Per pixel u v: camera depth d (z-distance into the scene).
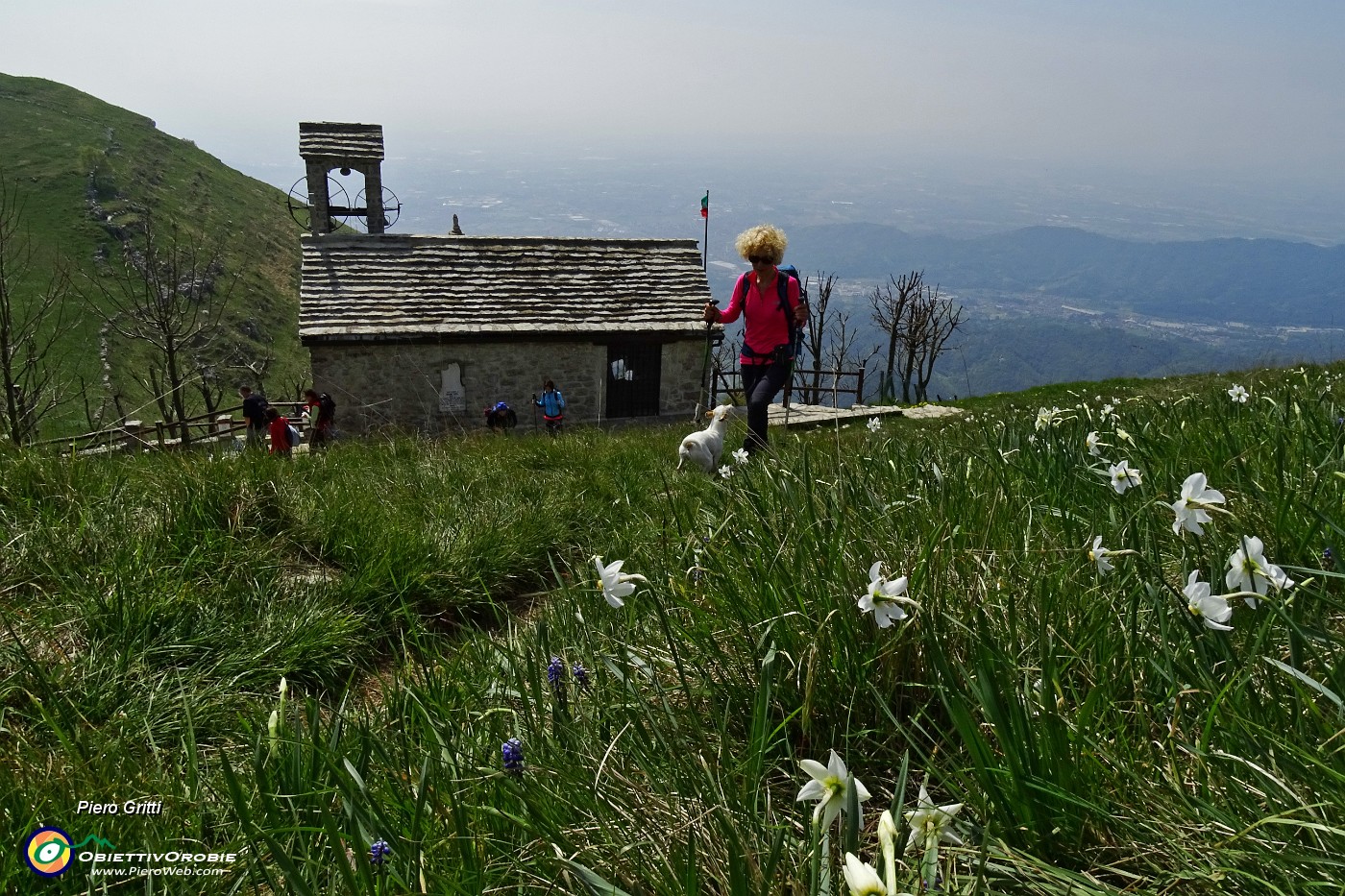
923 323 47.56
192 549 4.75
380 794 2.44
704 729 2.63
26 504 5.11
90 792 2.56
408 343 25.42
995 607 2.65
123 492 5.56
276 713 2.64
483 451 9.84
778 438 8.67
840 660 2.56
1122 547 2.86
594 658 2.95
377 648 4.62
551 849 2.01
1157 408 6.05
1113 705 2.18
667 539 4.45
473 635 3.72
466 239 28.52
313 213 29.39
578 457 9.34
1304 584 2.09
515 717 2.66
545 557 6.09
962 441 6.18
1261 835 1.70
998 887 1.81
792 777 2.32
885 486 4.27
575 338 26.47
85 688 3.41
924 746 2.40
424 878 1.90
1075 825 1.85
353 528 5.54
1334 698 1.78
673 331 27.12
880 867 1.86
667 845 1.94
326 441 19.36
